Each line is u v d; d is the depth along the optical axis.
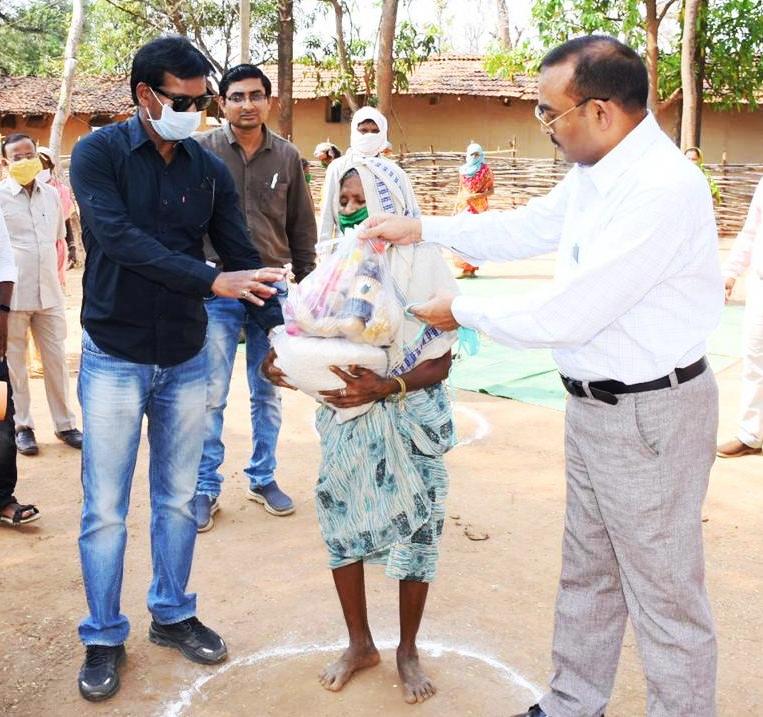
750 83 19.50
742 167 18.30
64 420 5.86
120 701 3.18
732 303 10.66
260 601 3.87
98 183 2.98
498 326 2.55
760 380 5.49
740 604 3.87
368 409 2.99
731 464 5.53
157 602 3.45
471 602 3.87
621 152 2.44
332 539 3.15
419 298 3.03
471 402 6.80
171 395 3.28
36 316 5.66
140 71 2.92
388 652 3.49
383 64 14.26
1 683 3.28
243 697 3.21
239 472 5.39
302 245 4.96
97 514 3.20
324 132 25.44
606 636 2.92
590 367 2.55
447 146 24.77
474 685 3.28
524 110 24.02
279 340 2.99
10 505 4.62
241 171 4.68
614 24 18.56
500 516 4.77
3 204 5.40
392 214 2.98
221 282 2.92
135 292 3.08
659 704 2.67
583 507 2.82
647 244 2.36
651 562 2.59
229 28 24.56
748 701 3.19
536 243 3.02
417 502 3.02
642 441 2.53
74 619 3.73
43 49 35.06
